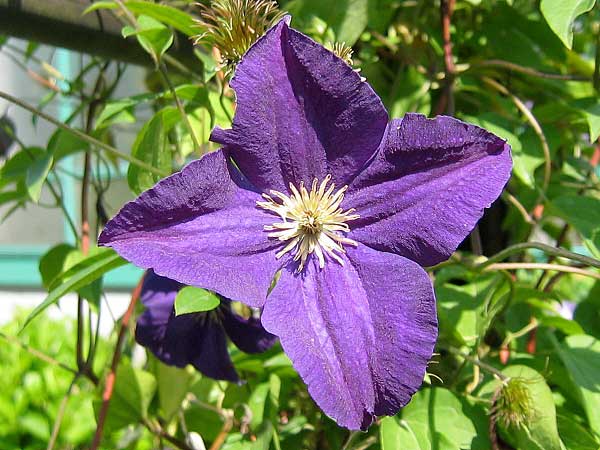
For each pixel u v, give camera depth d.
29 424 0.67
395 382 0.18
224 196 0.20
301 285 0.21
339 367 0.19
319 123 0.21
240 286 0.20
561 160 0.36
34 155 0.35
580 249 0.62
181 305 0.22
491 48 0.34
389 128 0.21
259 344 0.27
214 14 0.24
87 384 0.52
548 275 0.35
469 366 0.28
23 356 0.70
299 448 0.30
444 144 0.19
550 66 0.35
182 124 0.35
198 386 0.36
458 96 0.34
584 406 0.26
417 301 0.19
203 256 0.19
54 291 0.25
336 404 0.18
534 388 0.25
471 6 0.34
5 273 0.97
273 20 0.23
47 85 0.40
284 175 0.21
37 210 0.95
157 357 0.29
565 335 0.34
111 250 0.27
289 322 0.20
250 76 0.20
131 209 0.18
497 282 0.29
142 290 0.29
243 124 0.20
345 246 0.21
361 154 0.21
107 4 0.27
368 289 0.20
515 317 0.32
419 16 0.34
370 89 0.20
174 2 0.33
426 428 0.25
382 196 0.21
